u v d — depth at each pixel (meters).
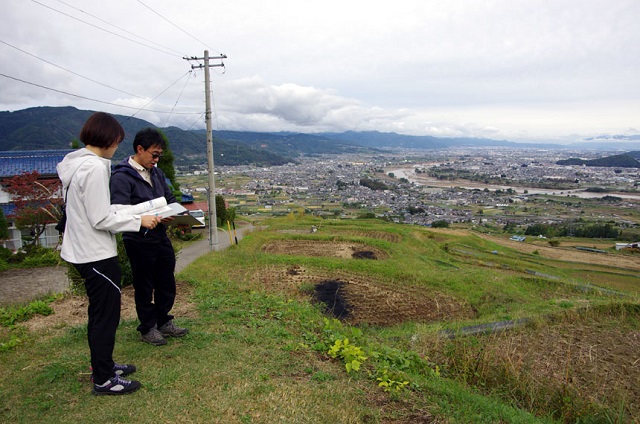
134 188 3.48
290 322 5.16
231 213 29.30
